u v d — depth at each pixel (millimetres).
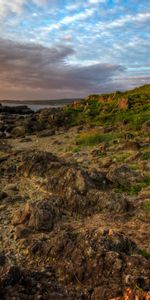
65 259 12625
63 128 61000
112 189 21516
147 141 38500
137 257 11859
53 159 27422
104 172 24297
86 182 20547
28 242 14906
